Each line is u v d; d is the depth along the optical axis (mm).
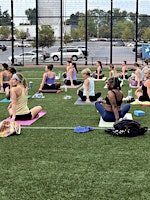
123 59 31844
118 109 8266
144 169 5551
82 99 11914
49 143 6973
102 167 5648
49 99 12617
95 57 31344
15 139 7273
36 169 5602
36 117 9156
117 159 6012
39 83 17641
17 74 8500
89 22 30938
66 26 31016
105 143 6930
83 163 5840
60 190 4820
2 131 7559
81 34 31359
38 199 4562
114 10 29750
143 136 7426
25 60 33250
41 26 31078
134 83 15781
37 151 6488
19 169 5609
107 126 8188
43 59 31953
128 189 4828
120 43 32438
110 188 4863
